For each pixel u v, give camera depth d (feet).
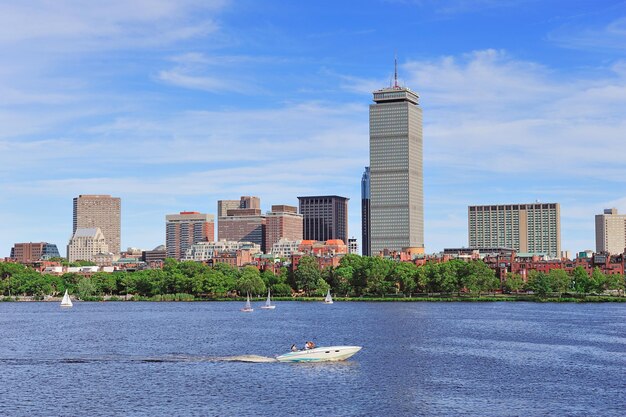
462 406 394.73
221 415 379.35
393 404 399.44
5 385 454.40
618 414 378.53
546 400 407.44
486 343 635.25
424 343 636.07
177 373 489.26
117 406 398.62
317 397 415.64
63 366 522.47
